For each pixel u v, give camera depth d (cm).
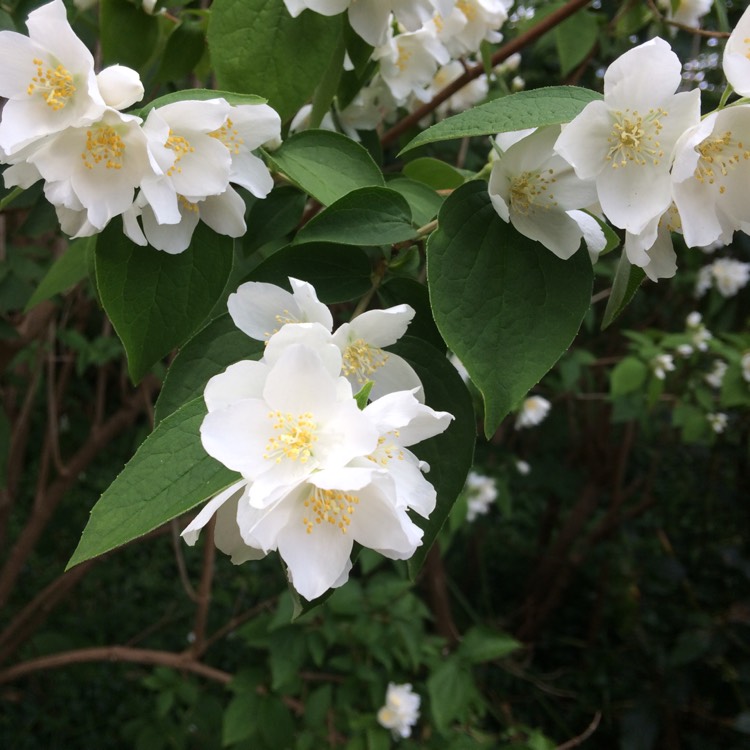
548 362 21
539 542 126
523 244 22
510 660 105
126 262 25
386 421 20
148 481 20
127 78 22
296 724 76
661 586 114
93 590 118
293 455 20
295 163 27
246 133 25
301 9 27
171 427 20
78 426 113
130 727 83
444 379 24
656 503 118
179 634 110
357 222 24
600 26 55
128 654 75
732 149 22
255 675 72
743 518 118
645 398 90
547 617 119
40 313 63
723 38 42
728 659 103
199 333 24
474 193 23
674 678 102
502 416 21
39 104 23
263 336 23
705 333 83
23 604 112
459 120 21
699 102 21
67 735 100
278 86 28
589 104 21
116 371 113
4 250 66
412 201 29
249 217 30
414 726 86
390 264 25
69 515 121
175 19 33
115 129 23
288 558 21
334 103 37
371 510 21
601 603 115
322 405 20
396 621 72
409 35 36
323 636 72
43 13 22
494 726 103
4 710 101
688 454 116
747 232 23
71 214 25
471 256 22
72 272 41
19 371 96
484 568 125
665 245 23
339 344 23
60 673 105
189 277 25
